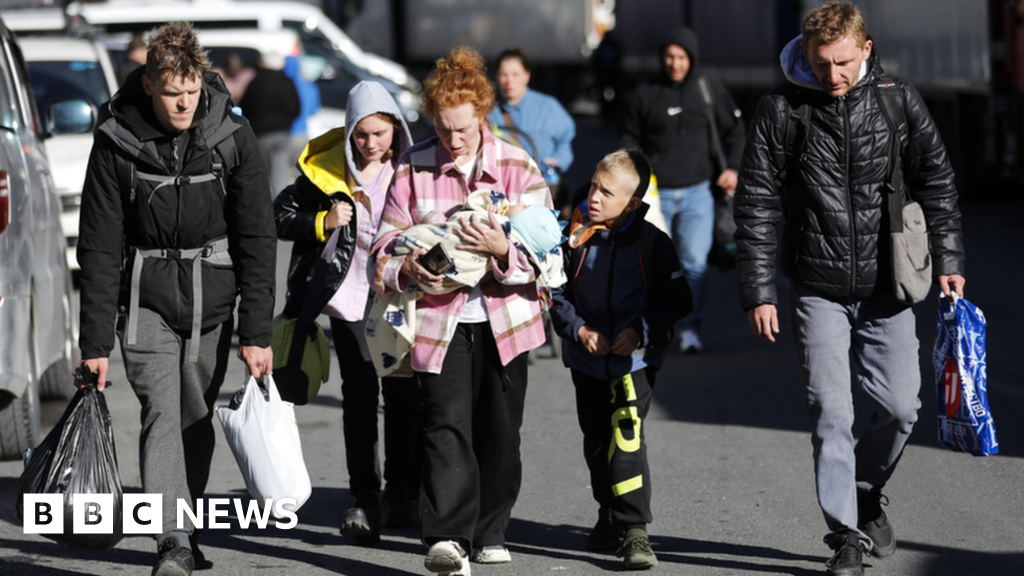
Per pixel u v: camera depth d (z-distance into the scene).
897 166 11.06
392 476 13.23
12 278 14.90
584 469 15.57
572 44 89.19
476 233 10.61
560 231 10.97
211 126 10.66
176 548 10.73
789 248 11.38
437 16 87.25
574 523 13.41
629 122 22.19
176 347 11.03
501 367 11.22
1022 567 11.72
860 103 10.96
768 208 11.31
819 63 10.78
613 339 11.73
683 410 18.48
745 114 66.69
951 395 11.18
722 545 12.50
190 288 10.87
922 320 24.95
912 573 11.59
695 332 22.72
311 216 12.36
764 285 11.30
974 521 13.12
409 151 11.22
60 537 10.36
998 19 38.19
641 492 11.68
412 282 10.97
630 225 11.72
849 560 11.12
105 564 12.22
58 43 30.77
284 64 38.72
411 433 13.05
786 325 25.33
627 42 82.31
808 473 15.10
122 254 10.93
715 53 68.06
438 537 10.78
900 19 47.72
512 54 20.61
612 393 11.75
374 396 12.59
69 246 27.67
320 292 12.34
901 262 10.93
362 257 12.53
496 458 11.52
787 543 12.54
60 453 10.38
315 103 39.09
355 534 12.44
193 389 11.27
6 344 14.70
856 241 11.06
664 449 16.38
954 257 11.22
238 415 11.01
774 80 59.81
